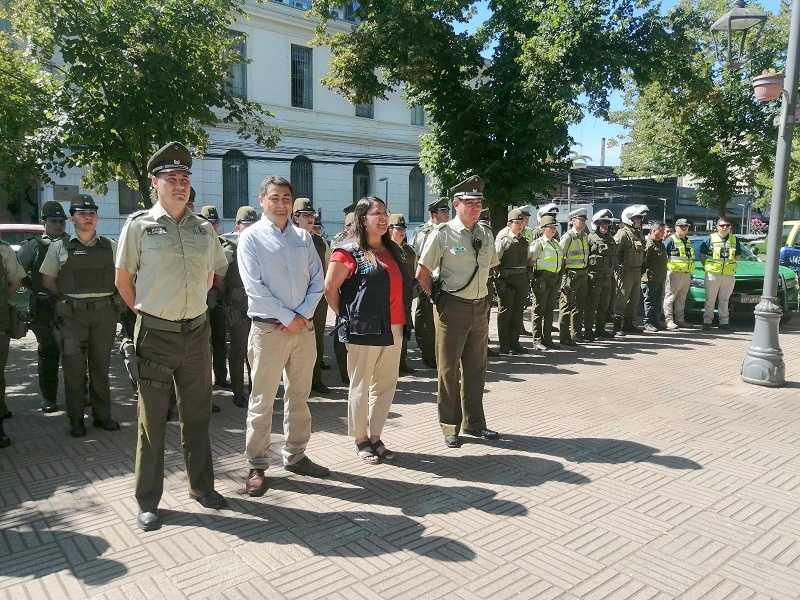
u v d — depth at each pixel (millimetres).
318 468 4293
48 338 5719
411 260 7516
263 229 3949
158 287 3516
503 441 5035
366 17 11445
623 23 10836
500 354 8586
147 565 3158
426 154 12219
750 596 2910
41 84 8219
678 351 8906
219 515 3711
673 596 2904
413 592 2922
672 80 12008
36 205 18672
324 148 24844
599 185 33188
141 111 7664
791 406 6086
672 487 4133
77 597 2885
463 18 11562
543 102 10336
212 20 8266
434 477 4293
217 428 5395
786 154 6570
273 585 2979
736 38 8273
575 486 4145
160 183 3566
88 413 5914
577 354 8656
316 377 6570
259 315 3908
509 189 11258
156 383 3553
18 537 3457
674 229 11891
